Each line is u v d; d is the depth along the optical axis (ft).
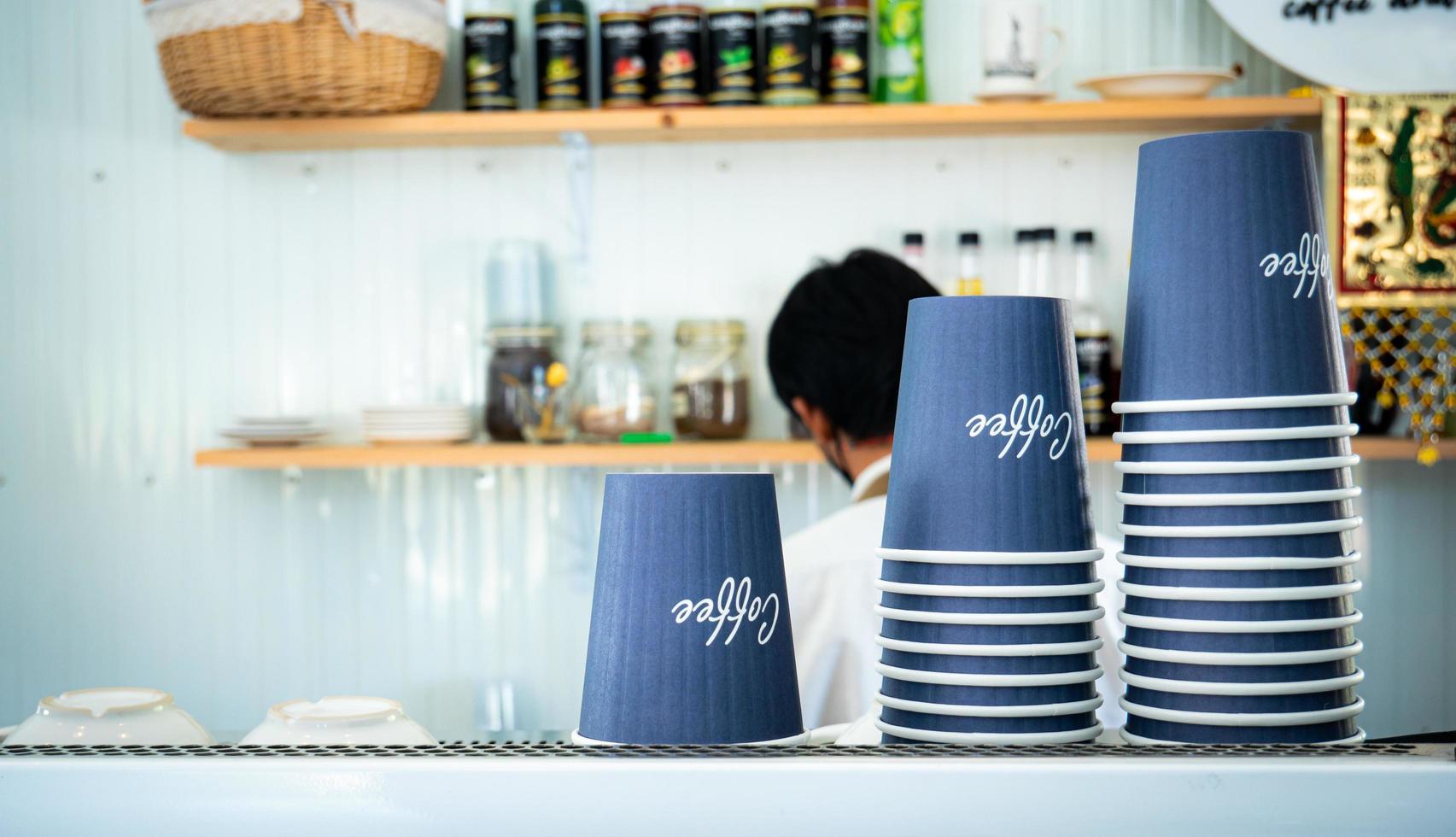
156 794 1.81
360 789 1.79
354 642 8.05
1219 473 1.97
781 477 7.80
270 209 8.02
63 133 8.03
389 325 7.99
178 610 8.08
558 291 7.93
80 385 8.05
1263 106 6.94
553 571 8.01
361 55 6.79
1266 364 1.97
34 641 8.07
